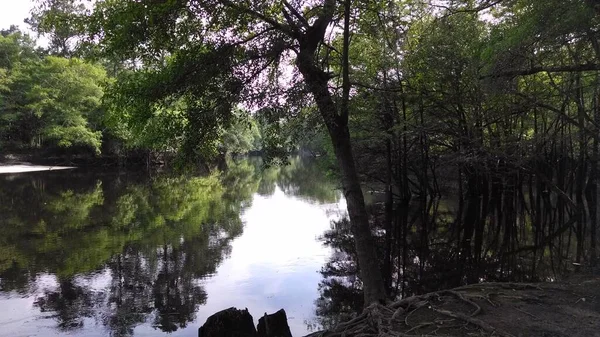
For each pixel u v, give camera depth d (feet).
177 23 25.46
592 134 44.57
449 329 18.06
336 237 52.06
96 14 25.41
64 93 155.53
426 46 51.11
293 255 43.65
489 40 44.09
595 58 38.40
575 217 53.52
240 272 38.01
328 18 26.30
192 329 25.99
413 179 108.78
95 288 33.55
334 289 33.24
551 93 48.93
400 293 32.17
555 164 74.08
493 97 44.88
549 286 23.56
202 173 168.55
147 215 67.82
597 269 32.37
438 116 58.03
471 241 50.67
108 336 24.91
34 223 60.29
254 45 25.99
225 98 25.14
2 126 161.79
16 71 161.79
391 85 56.08
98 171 163.32
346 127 27.96
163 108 26.68
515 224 60.90
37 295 31.96
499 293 22.41
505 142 54.24
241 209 75.15
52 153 180.04
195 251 45.21
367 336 18.44
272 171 192.34
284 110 24.82
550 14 33.04
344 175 27.99
